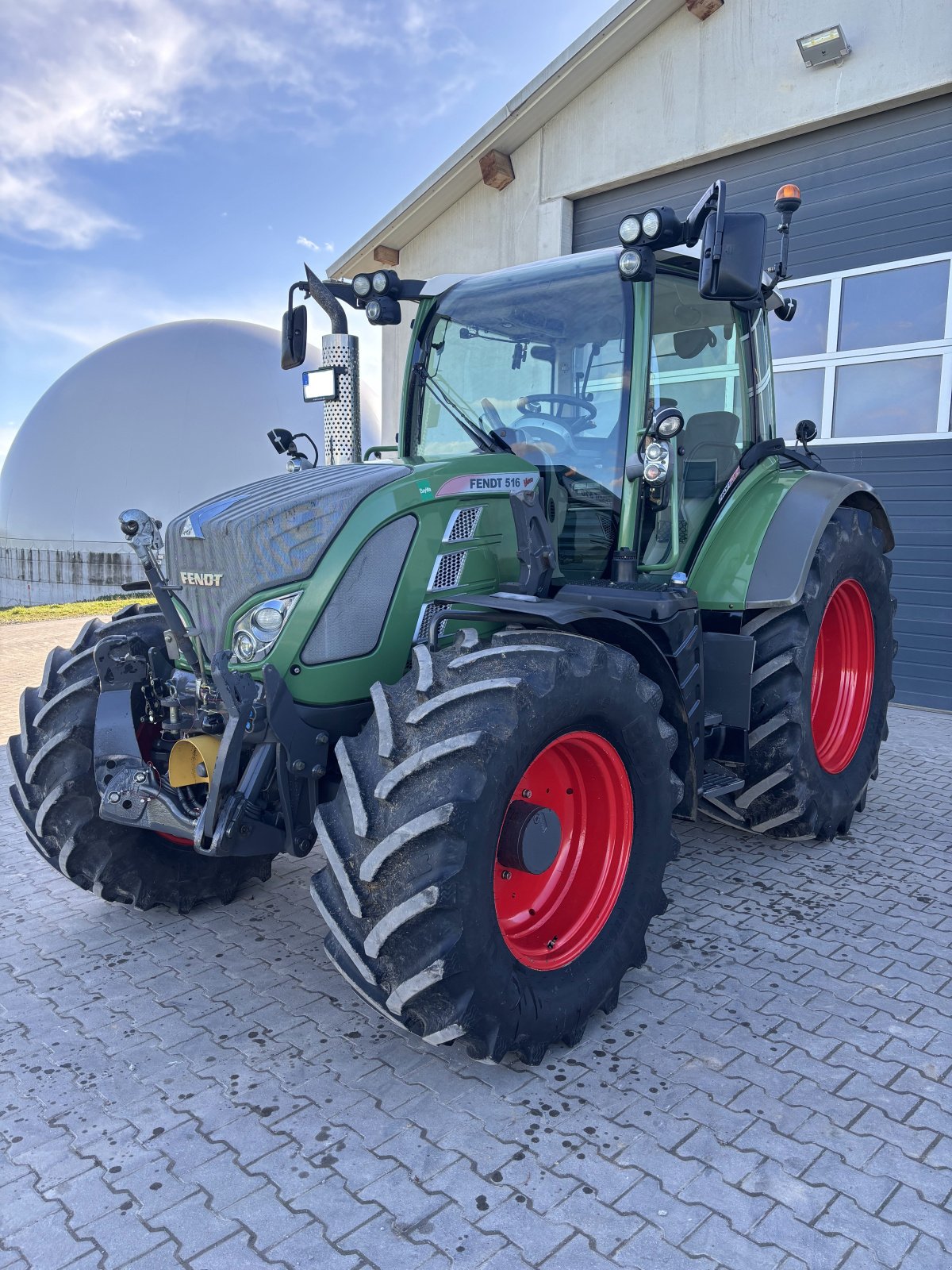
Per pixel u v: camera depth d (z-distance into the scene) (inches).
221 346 959.0
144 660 116.0
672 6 269.9
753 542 139.3
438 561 105.2
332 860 84.7
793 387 264.4
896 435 245.8
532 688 87.1
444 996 83.0
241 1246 71.1
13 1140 84.1
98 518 895.1
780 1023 101.0
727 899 133.5
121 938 125.4
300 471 115.2
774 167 263.9
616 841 103.3
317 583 97.3
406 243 370.0
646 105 284.2
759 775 140.4
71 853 118.5
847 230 250.2
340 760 88.4
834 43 234.5
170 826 101.7
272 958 119.5
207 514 105.7
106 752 107.3
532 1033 89.0
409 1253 69.9
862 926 124.5
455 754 82.6
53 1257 70.5
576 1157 80.3
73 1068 94.9
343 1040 100.0
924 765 199.5
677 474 129.0
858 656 164.2
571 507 123.4
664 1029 100.1
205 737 102.3
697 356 137.2
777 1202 74.6
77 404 944.9
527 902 101.6
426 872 81.0
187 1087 91.6
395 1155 81.0
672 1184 76.7
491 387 131.3
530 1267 68.4
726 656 135.3
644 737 101.0
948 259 233.1
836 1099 87.9
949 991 107.6
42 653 382.9
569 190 308.2
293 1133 84.4
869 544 158.1
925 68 227.8
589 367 121.9
